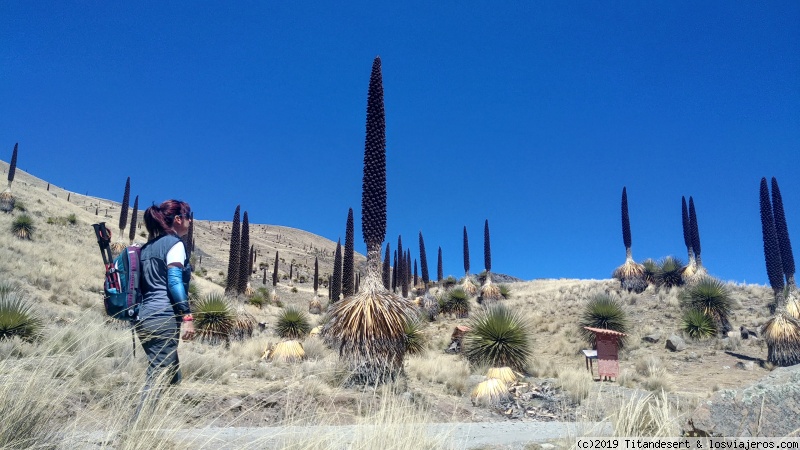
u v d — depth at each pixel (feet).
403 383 33.86
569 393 37.42
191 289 73.00
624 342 75.61
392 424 12.81
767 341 63.77
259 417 17.40
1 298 36.68
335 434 12.84
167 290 13.85
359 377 32.30
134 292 13.58
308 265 453.58
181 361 24.76
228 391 21.88
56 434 10.73
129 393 11.87
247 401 18.86
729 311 84.84
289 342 44.80
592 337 75.92
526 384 40.93
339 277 73.77
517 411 34.37
